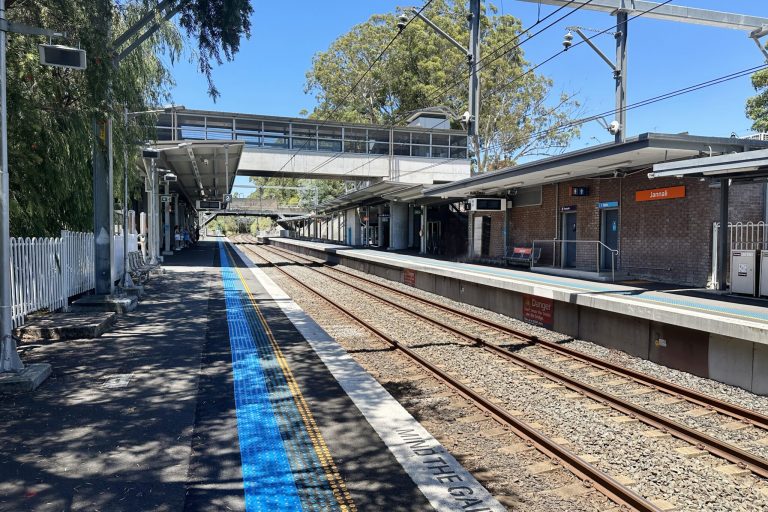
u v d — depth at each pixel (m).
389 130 37.72
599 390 6.76
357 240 46.31
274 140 35.12
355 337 10.30
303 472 4.37
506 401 6.60
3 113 6.31
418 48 41.59
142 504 3.75
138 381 6.70
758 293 10.46
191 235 62.00
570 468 4.61
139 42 10.54
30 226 11.88
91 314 10.63
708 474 4.62
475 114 21.28
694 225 12.95
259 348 8.80
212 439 4.99
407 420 5.64
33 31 6.54
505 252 21.73
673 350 8.44
